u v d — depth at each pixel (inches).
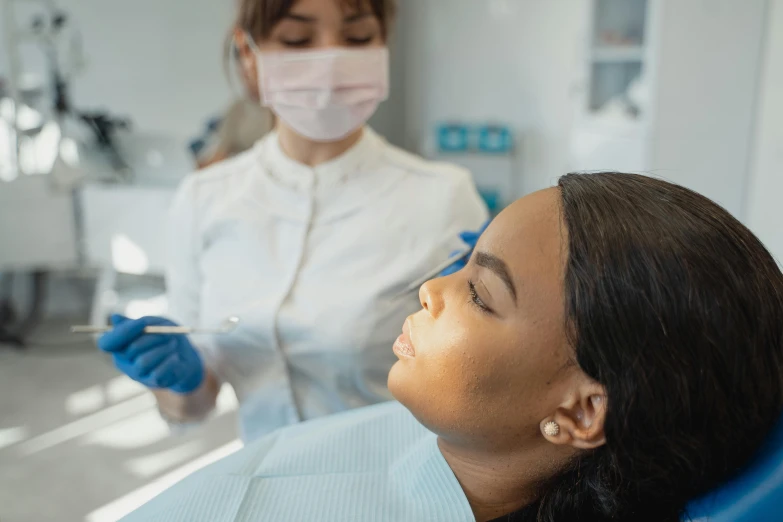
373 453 28.4
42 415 97.0
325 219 40.4
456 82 165.3
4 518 74.8
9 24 117.6
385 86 40.7
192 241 43.0
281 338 38.9
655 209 19.8
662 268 18.8
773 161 102.9
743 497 19.5
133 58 147.0
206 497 26.5
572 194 21.3
